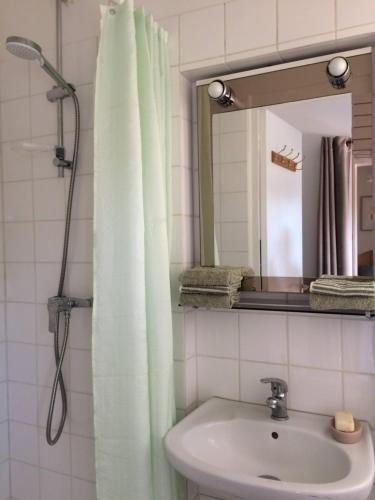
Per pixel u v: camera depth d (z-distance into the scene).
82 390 1.56
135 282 1.16
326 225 1.27
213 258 1.42
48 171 1.59
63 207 1.57
